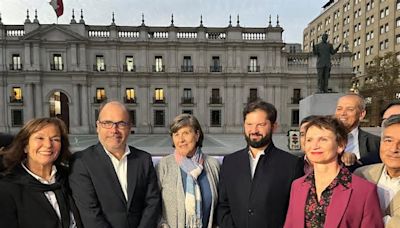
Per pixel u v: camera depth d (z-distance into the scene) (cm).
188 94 3691
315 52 1446
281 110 3656
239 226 242
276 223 234
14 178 206
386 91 3169
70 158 242
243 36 3719
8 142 239
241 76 3641
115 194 229
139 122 3644
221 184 260
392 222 177
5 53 3481
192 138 257
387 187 201
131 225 232
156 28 3669
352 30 5841
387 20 4906
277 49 3662
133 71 3622
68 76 3525
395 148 189
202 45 3625
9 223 197
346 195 176
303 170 246
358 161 251
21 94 3519
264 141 243
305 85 3694
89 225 216
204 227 250
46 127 215
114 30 3597
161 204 256
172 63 3644
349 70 3616
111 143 233
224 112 3675
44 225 206
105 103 246
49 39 3484
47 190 214
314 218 182
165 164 266
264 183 238
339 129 187
